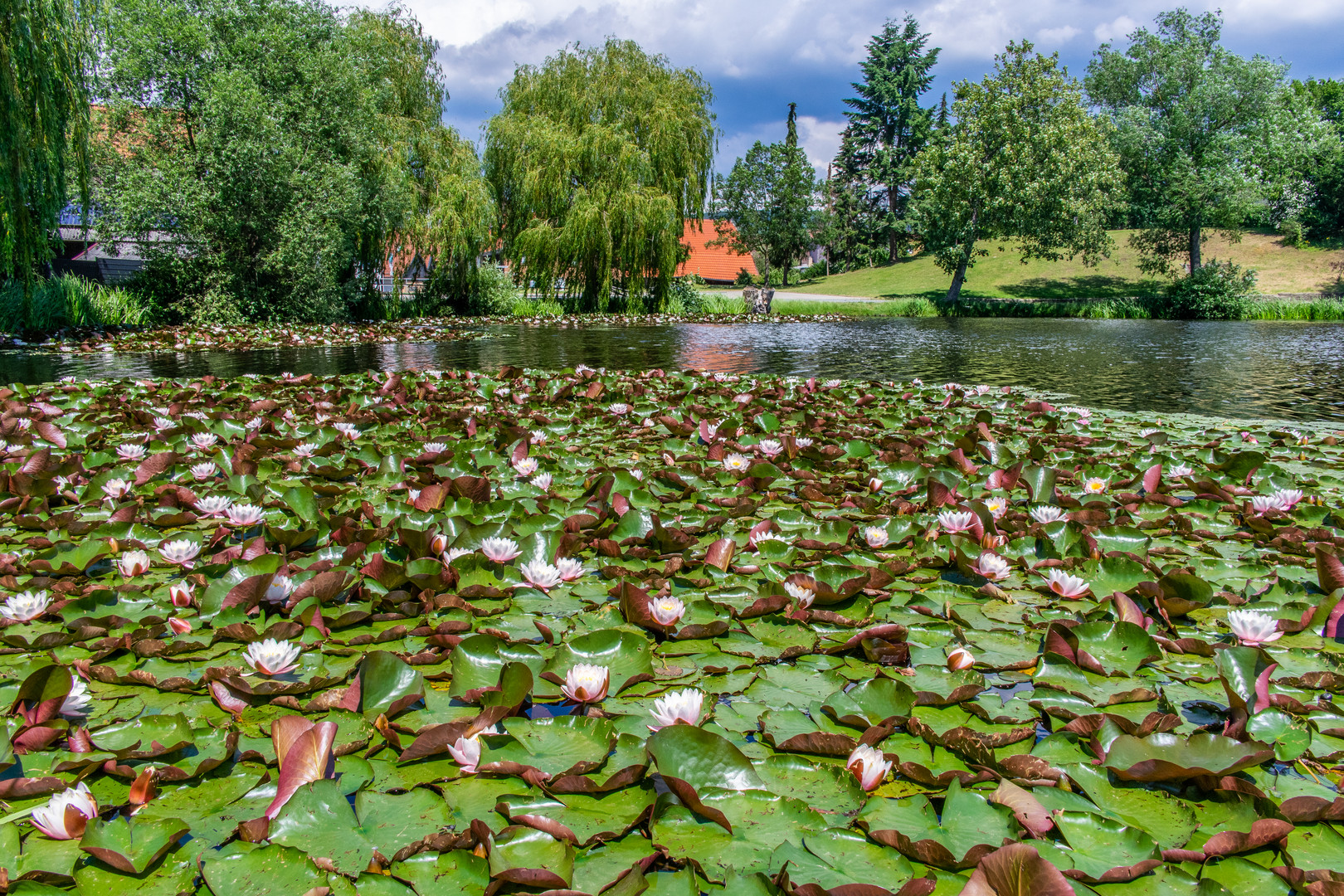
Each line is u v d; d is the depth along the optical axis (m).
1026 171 25.41
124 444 4.17
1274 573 2.63
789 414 5.57
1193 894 1.26
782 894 1.26
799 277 47.50
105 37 12.87
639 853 1.35
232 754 1.62
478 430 4.98
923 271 38.69
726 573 2.61
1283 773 1.62
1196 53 28.31
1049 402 7.27
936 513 3.24
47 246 11.41
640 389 6.69
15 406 5.23
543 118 19.88
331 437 4.43
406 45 19.17
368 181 16.09
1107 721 1.67
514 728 1.69
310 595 2.26
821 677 2.00
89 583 2.46
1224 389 8.46
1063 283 33.34
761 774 1.58
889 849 1.36
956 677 1.97
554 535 2.67
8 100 10.12
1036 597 2.51
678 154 20.58
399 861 1.32
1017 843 1.28
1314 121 29.28
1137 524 3.22
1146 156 29.41
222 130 13.47
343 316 16.81
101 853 1.29
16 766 1.57
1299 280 30.17
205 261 14.05
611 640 2.03
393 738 1.63
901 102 43.94
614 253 20.16
